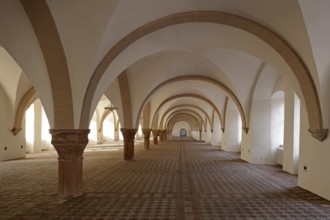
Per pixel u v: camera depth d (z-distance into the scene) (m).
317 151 7.22
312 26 6.19
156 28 7.43
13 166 12.08
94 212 5.67
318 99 6.88
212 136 28.77
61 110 6.72
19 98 15.07
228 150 21.02
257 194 7.22
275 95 13.30
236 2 6.82
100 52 6.88
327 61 6.57
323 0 5.73
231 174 10.30
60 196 6.88
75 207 6.01
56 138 6.75
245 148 14.79
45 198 6.72
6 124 14.79
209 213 5.63
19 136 15.82
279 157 12.98
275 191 7.57
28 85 15.01
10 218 5.31
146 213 5.61
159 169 11.45
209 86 19.91
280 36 7.22
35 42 6.38
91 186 8.10
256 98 13.53
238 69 12.64
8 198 6.72
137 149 22.00
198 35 8.91
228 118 21.20
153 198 6.78
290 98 10.96
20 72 13.76
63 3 5.80
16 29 6.19
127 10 6.49
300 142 8.19
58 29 6.18
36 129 19.75
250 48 8.69
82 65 6.66
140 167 11.99
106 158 15.39
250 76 13.02
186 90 22.12
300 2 5.85
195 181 8.91
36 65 6.63
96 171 10.84
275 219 5.27
